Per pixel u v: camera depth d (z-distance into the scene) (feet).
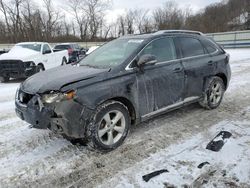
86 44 118.52
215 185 9.00
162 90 13.39
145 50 13.05
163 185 9.12
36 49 37.04
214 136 12.86
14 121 16.46
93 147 11.21
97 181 9.57
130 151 11.62
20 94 11.66
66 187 9.32
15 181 9.78
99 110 10.92
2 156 11.69
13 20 149.07
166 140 12.64
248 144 11.85
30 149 12.28
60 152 11.85
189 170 9.95
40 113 10.51
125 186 9.16
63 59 44.73
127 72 12.00
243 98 19.93
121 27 178.40
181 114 16.29
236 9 193.57
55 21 162.20
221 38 94.79
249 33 87.10
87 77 11.00
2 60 33.14
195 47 15.92
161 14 191.21
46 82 11.10
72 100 10.28
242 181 9.15
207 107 16.79
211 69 16.38
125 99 12.05
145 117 12.94
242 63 42.96
